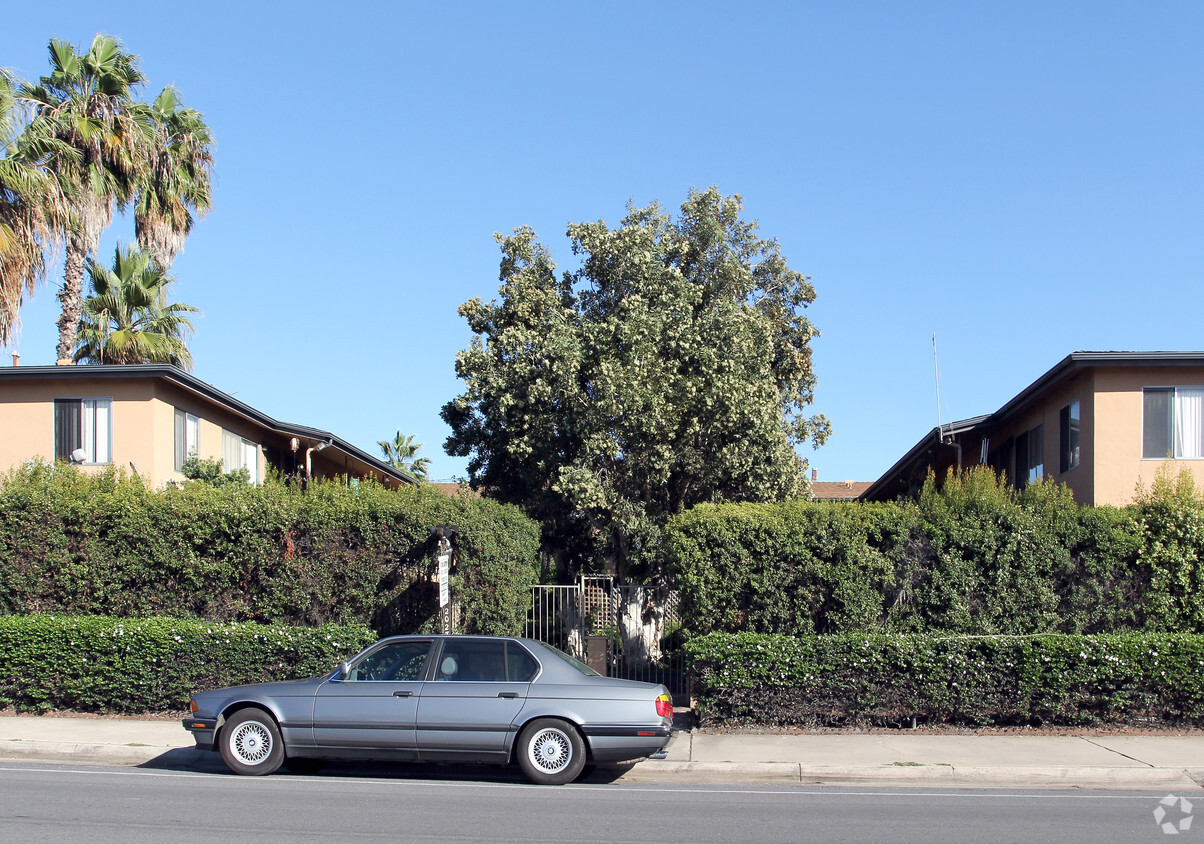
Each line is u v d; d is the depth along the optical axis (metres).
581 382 20.12
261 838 8.04
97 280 28.02
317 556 15.43
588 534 22.38
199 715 11.02
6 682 14.48
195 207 29.45
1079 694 13.56
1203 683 13.39
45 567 15.48
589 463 19.78
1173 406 18.19
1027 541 14.42
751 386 20.25
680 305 20.58
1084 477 18.66
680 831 8.51
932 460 26.09
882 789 10.80
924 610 14.47
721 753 12.16
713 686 13.79
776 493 21.47
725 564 14.49
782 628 14.46
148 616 15.50
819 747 12.57
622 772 11.52
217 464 21.39
